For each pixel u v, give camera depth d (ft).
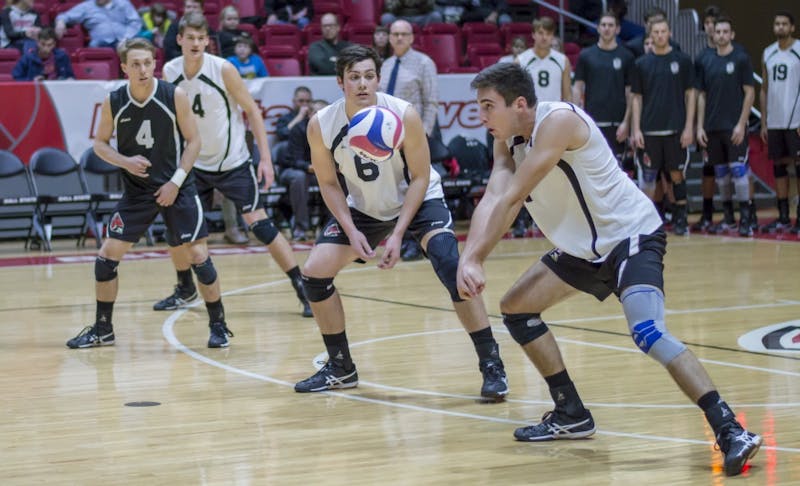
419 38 75.87
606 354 32.65
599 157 21.43
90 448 23.12
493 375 27.25
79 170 63.05
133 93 33.42
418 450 22.76
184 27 38.55
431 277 50.37
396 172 27.48
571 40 84.43
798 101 63.87
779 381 28.78
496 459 22.02
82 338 34.83
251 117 39.70
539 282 22.80
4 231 62.85
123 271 52.80
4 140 62.64
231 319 39.93
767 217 75.92
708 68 64.44
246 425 24.98
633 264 21.38
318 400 27.48
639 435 23.63
